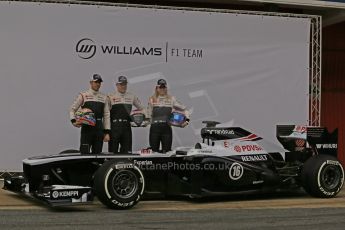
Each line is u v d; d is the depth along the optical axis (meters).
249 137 9.47
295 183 9.69
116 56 11.72
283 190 9.55
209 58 12.33
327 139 10.13
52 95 11.35
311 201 9.30
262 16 12.61
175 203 8.82
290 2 12.80
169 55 12.06
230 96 12.45
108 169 7.81
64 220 7.07
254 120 12.59
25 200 8.69
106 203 7.85
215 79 12.36
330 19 14.25
